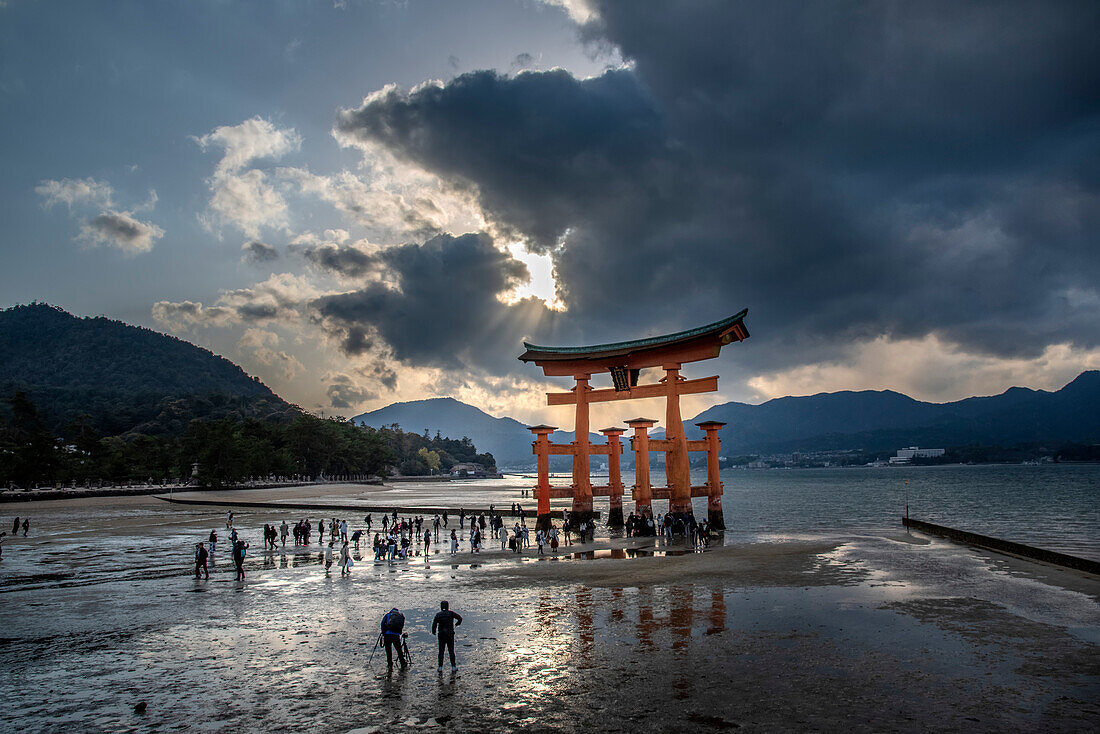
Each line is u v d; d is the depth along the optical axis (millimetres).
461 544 47656
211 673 16484
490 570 33281
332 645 18969
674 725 12531
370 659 17422
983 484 183375
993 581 27562
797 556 35906
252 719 13336
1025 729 12133
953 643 17875
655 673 15695
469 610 23344
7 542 49594
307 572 33812
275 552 43469
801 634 18969
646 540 46594
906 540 45562
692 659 16734
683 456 51406
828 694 14055
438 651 17609
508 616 22188
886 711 13055
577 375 58062
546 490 56375
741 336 49875
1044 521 68938
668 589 26594
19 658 18078
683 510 50438
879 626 19781
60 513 85625
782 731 12141
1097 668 15641
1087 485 161250
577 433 57562
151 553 42625
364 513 83500
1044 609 22062
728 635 19016
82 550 44375
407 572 33188
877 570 30656
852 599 23828
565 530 51844
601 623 20859
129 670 16875
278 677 16062
